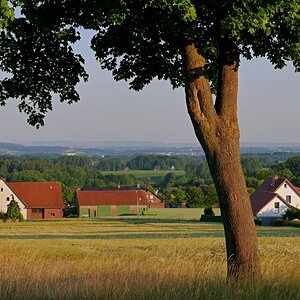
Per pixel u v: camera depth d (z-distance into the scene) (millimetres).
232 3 12258
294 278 12211
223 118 14148
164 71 16609
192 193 153500
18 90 16688
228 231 13992
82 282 12586
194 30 13352
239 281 12367
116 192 142625
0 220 98500
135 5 13609
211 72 17391
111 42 15734
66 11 14156
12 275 13812
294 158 161625
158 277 12625
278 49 15281
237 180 14023
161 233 61094
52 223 93688
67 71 16594
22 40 15602
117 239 48062
